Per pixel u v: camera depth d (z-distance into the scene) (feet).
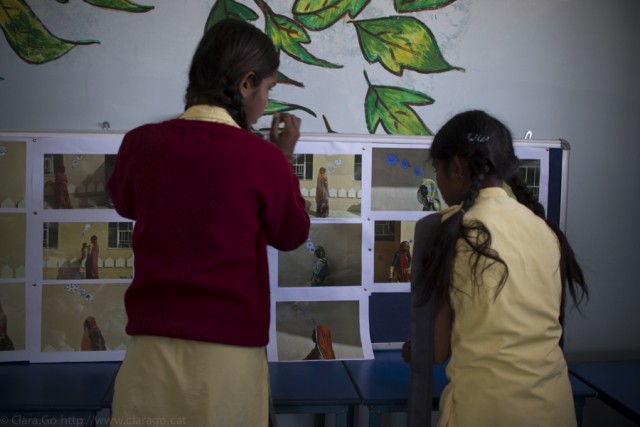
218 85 2.91
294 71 5.04
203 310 2.72
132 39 4.82
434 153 3.33
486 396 2.81
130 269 4.71
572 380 4.48
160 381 2.73
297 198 3.11
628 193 5.54
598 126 5.44
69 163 4.61
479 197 3.12
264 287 3.00
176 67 4.89
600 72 5.40
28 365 4.55
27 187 4.56
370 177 4.93
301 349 4.81
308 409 3.85
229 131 2.82
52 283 4.62
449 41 5.18
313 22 5.01
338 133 4.98
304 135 4.83
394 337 5.02
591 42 5.36
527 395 2.80
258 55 2.98
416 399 3.27
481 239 2.86
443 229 2.97
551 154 5.16
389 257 4.99
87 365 4.58
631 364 5.01
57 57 4.75
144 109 4.89
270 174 2.86
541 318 2.93
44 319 4.62
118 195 3.08
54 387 4.06
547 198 5.17
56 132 4.58
